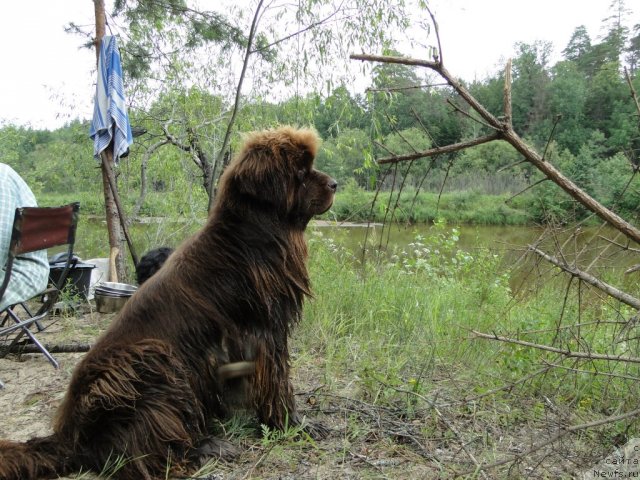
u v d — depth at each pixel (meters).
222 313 2.86
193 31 7.99
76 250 10.13
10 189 4.23
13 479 2.51
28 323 4.42
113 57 6.24
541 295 5.46
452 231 9.39
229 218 2.98
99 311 5.71
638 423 2.97
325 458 2.85
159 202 9.95
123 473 2.56
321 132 7.07
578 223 3.04
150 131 9.05
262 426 2.99
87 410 2.58
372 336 4.71
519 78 21.84
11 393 3.90
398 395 3.58
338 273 6.20
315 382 3.95
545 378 3.54
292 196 2.99
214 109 8.51
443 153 2.87
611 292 2.84
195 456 2.79
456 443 2.97
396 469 2.71
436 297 5.91
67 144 11.02
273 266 2.94
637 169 3.00
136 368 2.64
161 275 2.96
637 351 3.45
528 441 3.00
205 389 2.88
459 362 4.25
